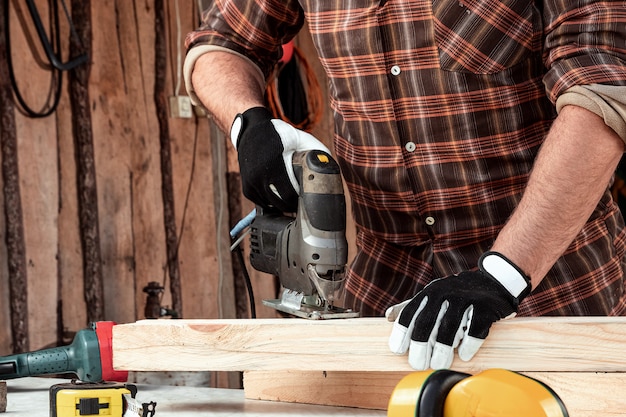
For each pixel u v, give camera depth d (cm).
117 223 428
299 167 151
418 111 164
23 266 384
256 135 155
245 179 158
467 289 131
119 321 427
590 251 169
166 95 455
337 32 167
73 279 409
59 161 404
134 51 439
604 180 134
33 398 167
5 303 381
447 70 159
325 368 141
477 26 155
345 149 180
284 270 158
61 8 406
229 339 146
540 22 154
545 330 133
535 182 135
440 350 127
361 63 166
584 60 136
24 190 387
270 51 194
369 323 138
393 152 170
